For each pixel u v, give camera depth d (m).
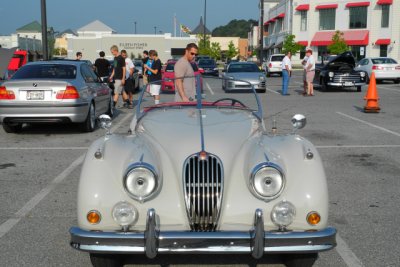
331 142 9.62
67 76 10.42
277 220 3.69
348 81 21.48
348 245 4.68
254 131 4.57
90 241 3.62
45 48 17.53
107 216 3.71
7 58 20.44
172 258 4.44
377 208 5.75
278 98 18.72
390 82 28.55
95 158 3.91
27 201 6.00
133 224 3.73
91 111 10.90
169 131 4.43
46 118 9.91
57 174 7.26
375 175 7.18
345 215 5.51
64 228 5.12
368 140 9.81
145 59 18.16
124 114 14.10
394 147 9.12
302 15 56.28
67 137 10.27
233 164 3.97
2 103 9.81
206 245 3.54
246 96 5.46
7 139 10.09
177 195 3.83
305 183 3.76
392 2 48.22
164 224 3.76
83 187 3.77
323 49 54.41
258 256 3.54
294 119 4.88
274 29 68.62
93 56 60.28
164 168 3.93
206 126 4.53
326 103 16.72
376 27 49.91
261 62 38.84
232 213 3.77
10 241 4.79
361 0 50.56
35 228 5.12
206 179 3.85
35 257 4.43
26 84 9.80
